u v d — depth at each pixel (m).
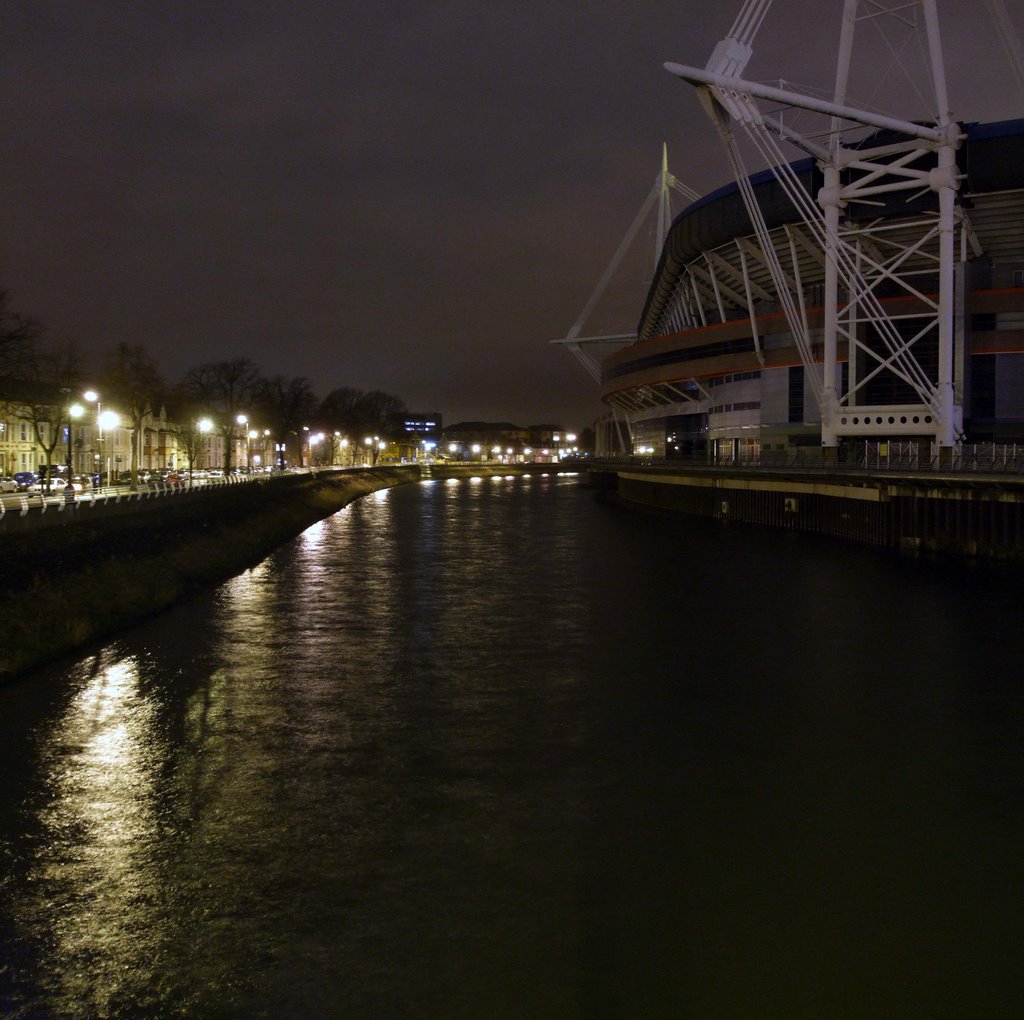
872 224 63.88
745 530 66.25
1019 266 71.00
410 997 10.67
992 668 25.53
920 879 13.49
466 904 12.71
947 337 55.84
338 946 11.67
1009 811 15.95
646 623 32.06
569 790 16.84
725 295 94.50
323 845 14.52
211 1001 10.60
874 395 69.06
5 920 12.28
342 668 25.67
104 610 30.38
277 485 78.75
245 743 19.31
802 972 11.20
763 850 14.41
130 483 70.56
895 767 18.06
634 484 110.25
